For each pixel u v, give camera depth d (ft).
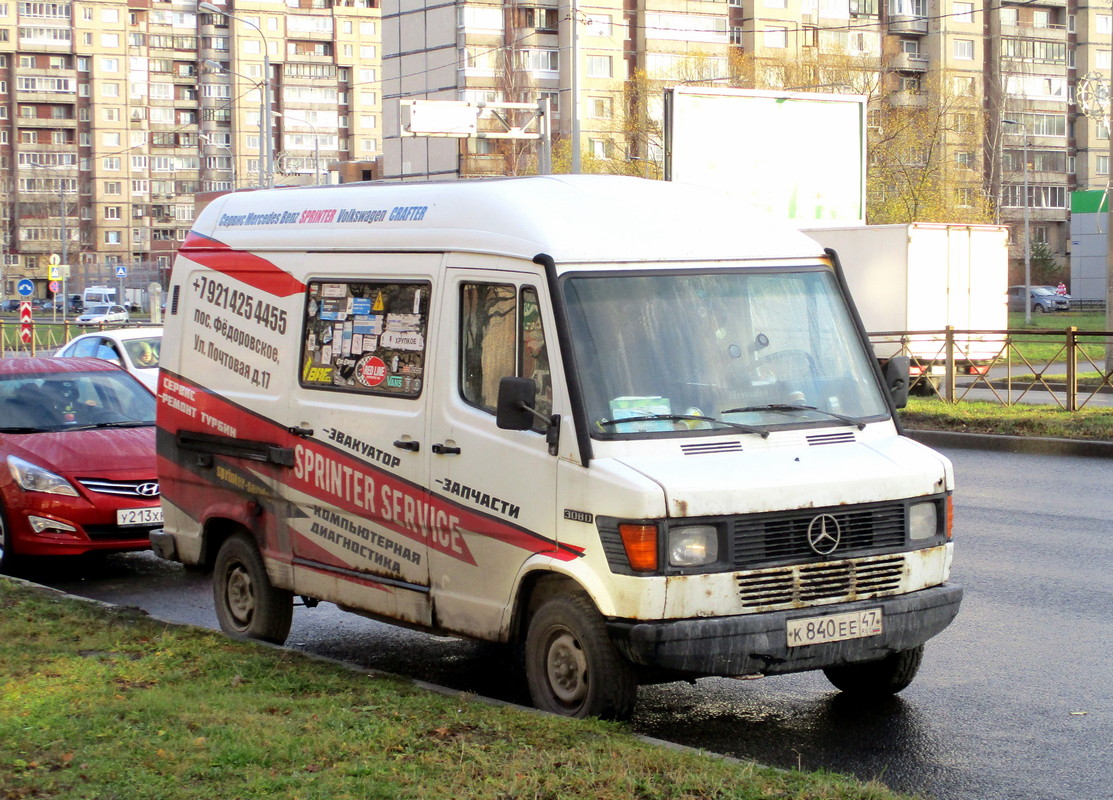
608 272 20.24
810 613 19.16
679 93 102.53
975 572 32.12
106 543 34.55
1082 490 45.14
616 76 280.51
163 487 28.27
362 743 17.69
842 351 21.58
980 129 199.82
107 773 16.53
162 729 18.40
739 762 17.08
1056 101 330.54
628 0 282.36
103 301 284.61
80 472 34.63
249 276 25.90
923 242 89.40
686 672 19.06
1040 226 334.85
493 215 21.24
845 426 20.81
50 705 19.65
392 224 23.12
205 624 29.50
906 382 21.80
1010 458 54.75
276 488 25.11
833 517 19.44
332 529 23.95
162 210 461.37
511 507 20.35
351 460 23.36
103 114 452.76
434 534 21.83
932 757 19.26
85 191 456.04
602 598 18.83
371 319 23.17
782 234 22.17
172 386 27.84
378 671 22.18
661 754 17.11
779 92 105.81
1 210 445.37
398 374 22.57
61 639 24.49
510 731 18.26
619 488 18.61
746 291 21.11
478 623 21.21
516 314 20.48
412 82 275.80
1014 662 24.26
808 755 19.49
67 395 38.42
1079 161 342.44
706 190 22.93
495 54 267.80
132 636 24.67
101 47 451.12
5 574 35.04
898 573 20.04
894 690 22.27
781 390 20.70
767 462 19.48
